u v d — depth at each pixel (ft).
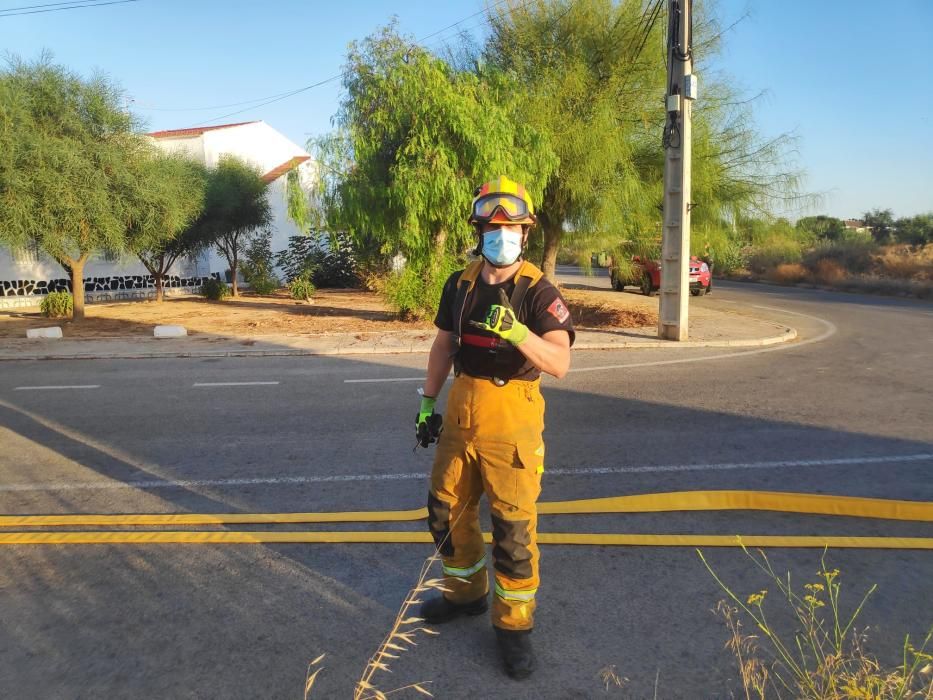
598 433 20.99
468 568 10.02
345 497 15.75
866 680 7.82
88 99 51.65
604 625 10.25
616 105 51.65
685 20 37.91
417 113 44.75
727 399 25.59
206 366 34.65
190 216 63.41
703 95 55.01
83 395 27.84
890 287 80.94
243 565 12.26
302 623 10.36
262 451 19.56
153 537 13.47
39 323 54.39
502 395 8.80
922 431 20.95
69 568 12.21
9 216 46.78
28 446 20.39
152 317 57.77
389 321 52.37
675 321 40.63
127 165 52.85
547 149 45.96
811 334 44.98
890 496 15.56
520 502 8.86
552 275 57.98
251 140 97.14
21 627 10.32
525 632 9.01
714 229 58.59
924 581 11.48
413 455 19.01
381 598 11.10
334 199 49.44
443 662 9.39
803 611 10.55
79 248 52.80
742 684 8.82
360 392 27.66
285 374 32.07
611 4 51.52
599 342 39.86
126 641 9.93
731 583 11.46
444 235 49.01
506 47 52.80
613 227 52.44
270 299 78.02
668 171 39.96
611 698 8.60
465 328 8.94
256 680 9.00
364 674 8.99
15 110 47.44
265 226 88.33
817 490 15.97
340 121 48.24
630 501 15.05
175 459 18.89
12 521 14.42
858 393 26.48
